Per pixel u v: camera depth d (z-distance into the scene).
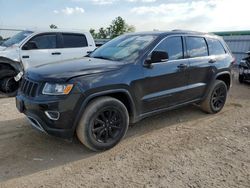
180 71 5.01
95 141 4.00
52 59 8.37
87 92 3.79
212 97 5.90
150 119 5.61
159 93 4.72
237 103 7.16
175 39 5.09
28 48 8.00
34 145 4.31
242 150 4.20
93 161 3.84
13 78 7.64
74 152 4.11
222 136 4.77
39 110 3.75
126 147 4.29
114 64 4.25
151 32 5.20
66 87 3.68
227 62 6.15
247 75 9.91
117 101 4.12
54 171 3.58
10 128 4.98
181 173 3.50
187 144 4.41
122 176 3.44
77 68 3.99
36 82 3.89
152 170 3.58
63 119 3.70
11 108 6.34
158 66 4.65
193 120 5.64
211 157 3.96
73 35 8.96
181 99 5.18
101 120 4.04
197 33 5.69
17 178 3.40
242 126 5.31
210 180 3.35
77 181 3.34
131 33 5.53
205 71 5.60
